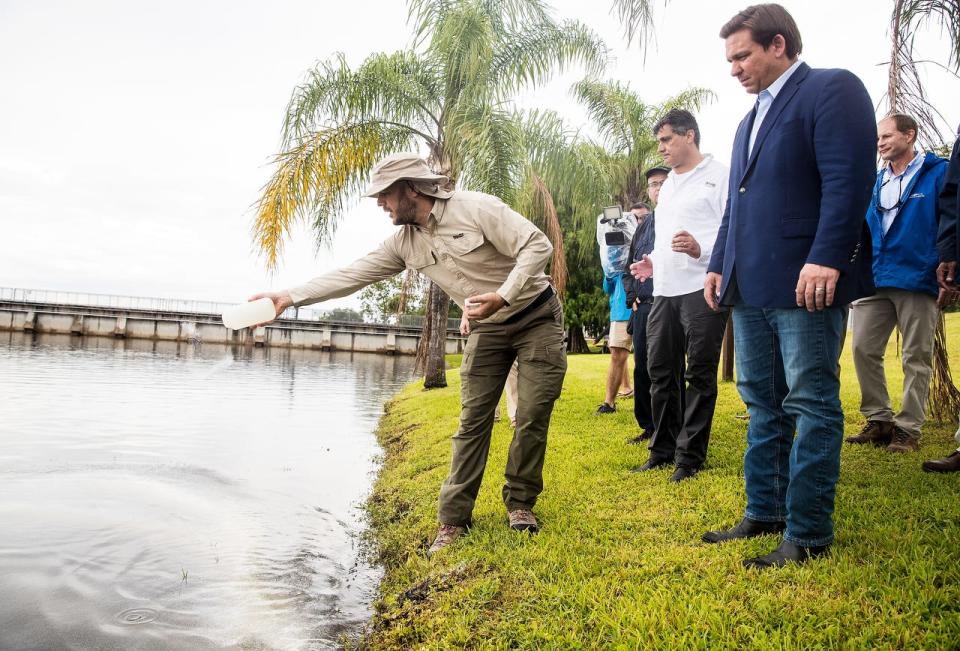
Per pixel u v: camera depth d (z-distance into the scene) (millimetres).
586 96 18109
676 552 2781
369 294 47812
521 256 2992
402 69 12094
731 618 2168
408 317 45062
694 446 3914
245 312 3121
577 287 27906
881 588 2217
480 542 3219
